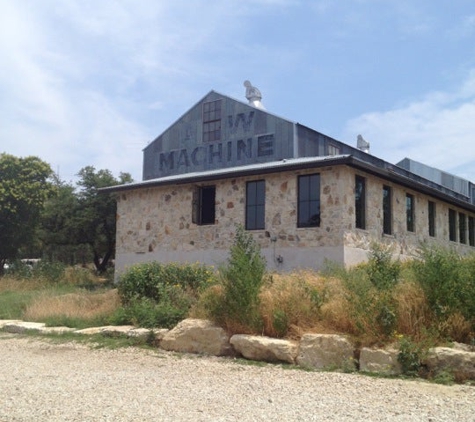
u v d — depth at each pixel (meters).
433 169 31.27
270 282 10.16
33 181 29.53
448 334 7.97
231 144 22.28
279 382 7.11
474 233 25.83
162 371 7.99
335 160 15.41
